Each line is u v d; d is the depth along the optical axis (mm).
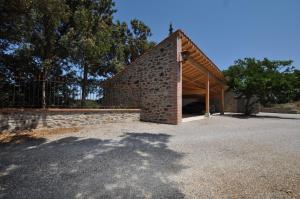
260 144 5508
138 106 10766
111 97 11016
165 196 2570
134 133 6934
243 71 17375
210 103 22203
